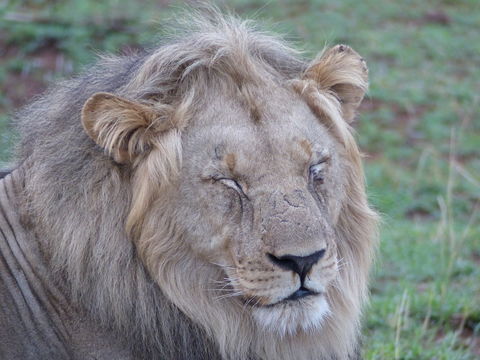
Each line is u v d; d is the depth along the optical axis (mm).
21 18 27766
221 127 8305
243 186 8188
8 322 8883
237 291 8219
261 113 8375
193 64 8508
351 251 8992
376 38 29734
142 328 8609
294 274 7941
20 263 8930
